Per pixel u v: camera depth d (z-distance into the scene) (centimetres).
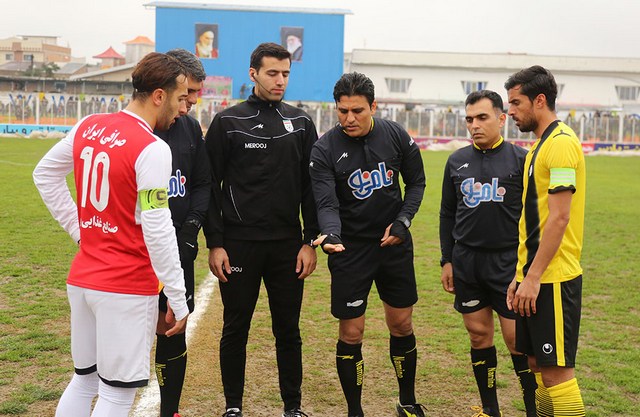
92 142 319
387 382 490
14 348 529
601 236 1130
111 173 309
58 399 438
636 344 581
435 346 570
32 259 858
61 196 344
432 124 3997
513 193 410
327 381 489
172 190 388
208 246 421
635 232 1171
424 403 454
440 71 5528
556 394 345
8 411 415
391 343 435
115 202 311
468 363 529
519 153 418
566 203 326
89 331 327
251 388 475
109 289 310
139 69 322
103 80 5075
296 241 432
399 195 421
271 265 429
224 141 416
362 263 413
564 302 339
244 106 423
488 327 423
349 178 408
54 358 511
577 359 538
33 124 3856
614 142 3981
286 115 427
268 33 4194
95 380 338
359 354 418
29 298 680
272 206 420
